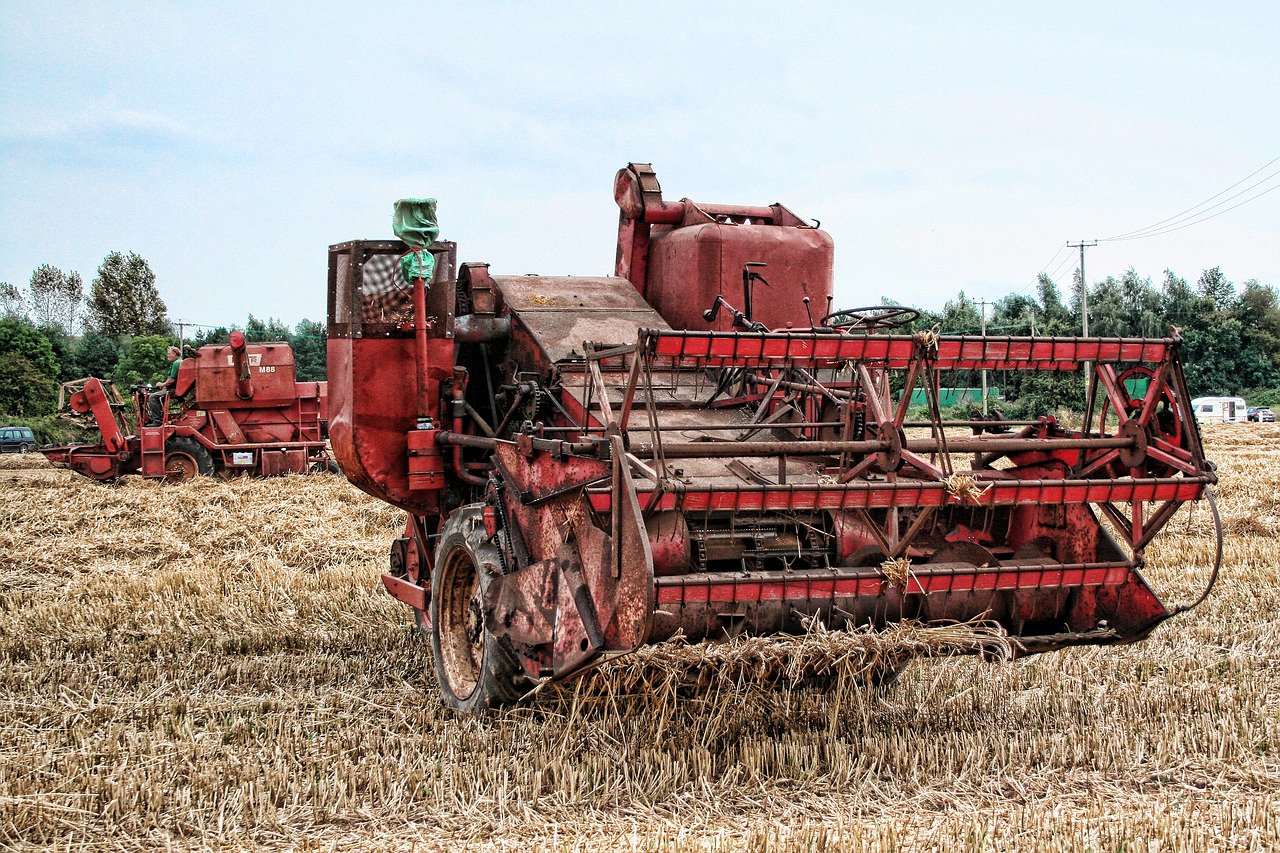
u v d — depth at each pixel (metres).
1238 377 65.25
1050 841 4.71
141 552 13.77
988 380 30.73
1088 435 6.86
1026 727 6.31
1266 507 16.08
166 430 21.45
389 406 7.81
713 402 7.88
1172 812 5.11
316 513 16.05
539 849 4.70
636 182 9.31
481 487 7.53
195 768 5.64
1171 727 6.22
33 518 15.80
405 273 7.78
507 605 6.42
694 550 6.28
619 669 5.66
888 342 6.05
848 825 4.96
